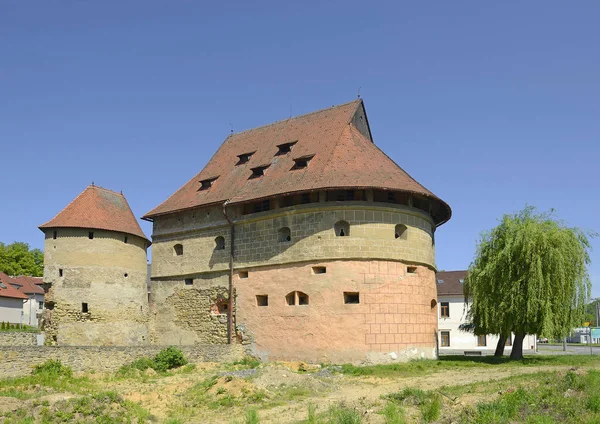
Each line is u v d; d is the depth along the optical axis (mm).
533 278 33938
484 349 63719
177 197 45594
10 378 27000
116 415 21359
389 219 36219
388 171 37281
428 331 37000
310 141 41188
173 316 42656
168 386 28078
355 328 34531
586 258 35656
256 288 38188
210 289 40875
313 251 35906
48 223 40969
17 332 37312
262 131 46562
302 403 24609
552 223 36156
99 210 42438
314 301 35531
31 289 79250
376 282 35219
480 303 36344
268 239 38125
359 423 19062
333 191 36344
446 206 38500
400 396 23094
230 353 37500
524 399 20625
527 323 34688
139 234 43844
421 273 37125
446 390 24047
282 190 37031
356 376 31297
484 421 18500
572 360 35688
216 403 24734
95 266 40625
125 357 32531
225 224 40562
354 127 41156
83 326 39500
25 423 19438
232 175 43375
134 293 42594
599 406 19328
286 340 36281
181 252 43656
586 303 34750
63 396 22594
